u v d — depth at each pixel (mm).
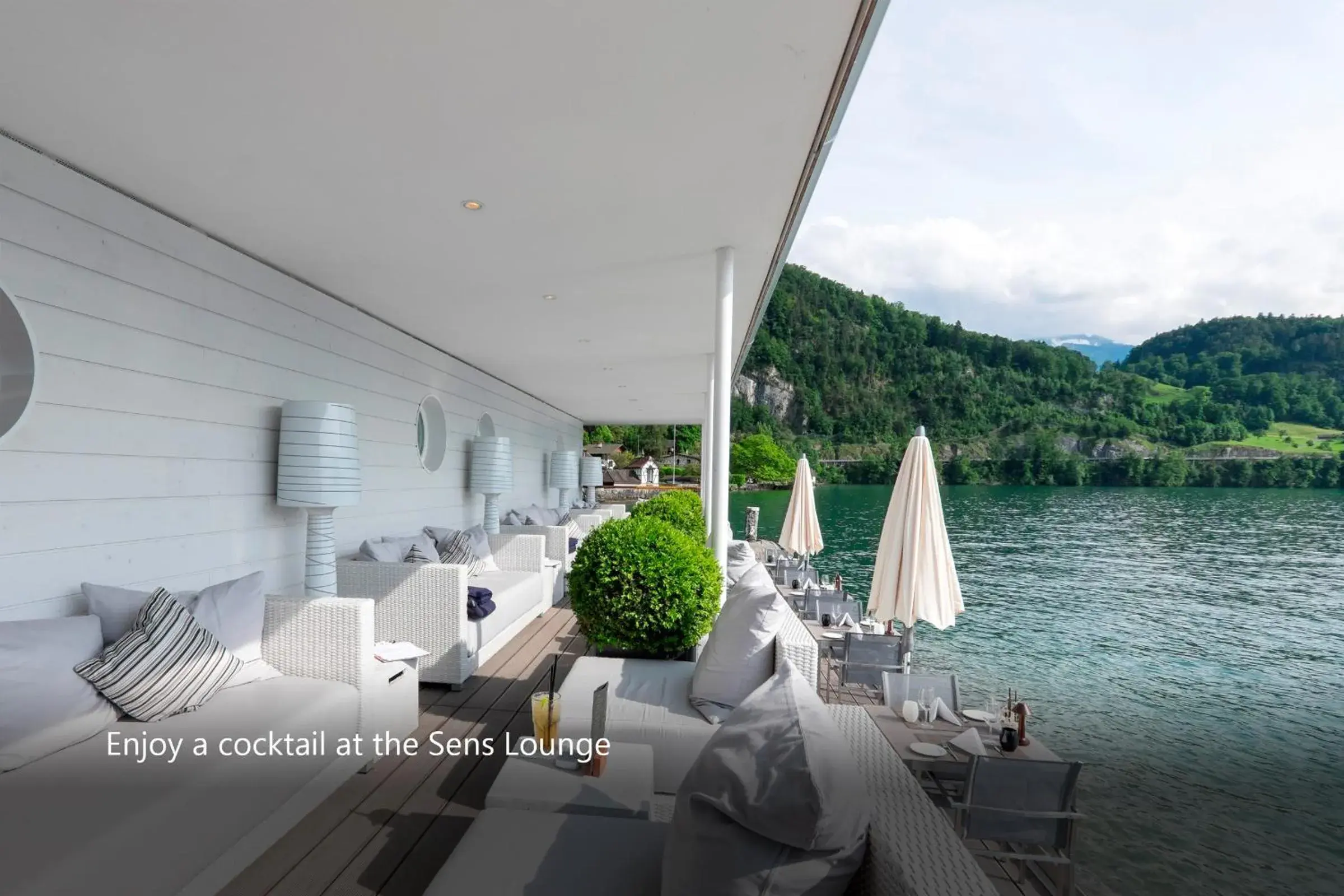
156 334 2951
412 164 2617
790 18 1751
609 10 1711
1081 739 7023
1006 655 10500
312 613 2898
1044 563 20266
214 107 2174
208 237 3301
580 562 3633
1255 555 21594
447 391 6742
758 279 4312
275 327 3854
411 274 4082
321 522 3771
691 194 2939
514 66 1965
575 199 2988
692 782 1270
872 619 5609
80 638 2293
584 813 1769
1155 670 10367
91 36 1787
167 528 3002
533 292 4516
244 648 2814
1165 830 4797
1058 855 2602
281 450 3709
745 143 2467
